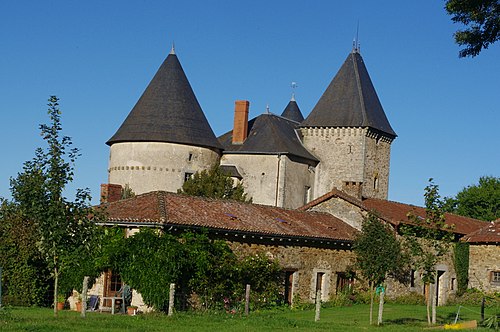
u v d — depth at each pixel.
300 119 72.50
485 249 41.12
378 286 29.42
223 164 55.22
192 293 28.81
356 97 59.16
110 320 22.16
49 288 30.89
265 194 54.00
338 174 58.31
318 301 26.00
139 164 51.25
